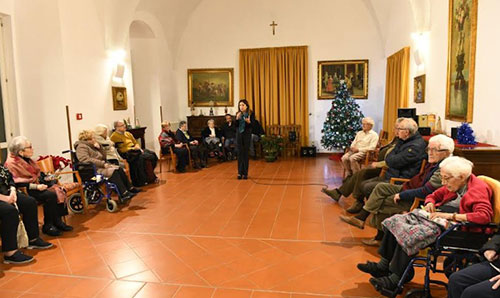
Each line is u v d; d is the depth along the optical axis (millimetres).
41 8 5441
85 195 4801
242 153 6656
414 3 5934
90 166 4848
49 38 5516
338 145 7770
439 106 5383
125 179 5371
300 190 5777
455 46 4730
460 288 2043
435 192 2738
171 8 8680
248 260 3264
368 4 8719
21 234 3398
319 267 3102
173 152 7379
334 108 7906
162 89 9016
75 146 4996
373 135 5742
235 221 4320
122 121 6660
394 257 2549
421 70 6203
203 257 3344
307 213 4570
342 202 5047
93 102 6289
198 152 7945
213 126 8797
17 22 5449
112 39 6789
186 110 9906
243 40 9477
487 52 3883
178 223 4289
